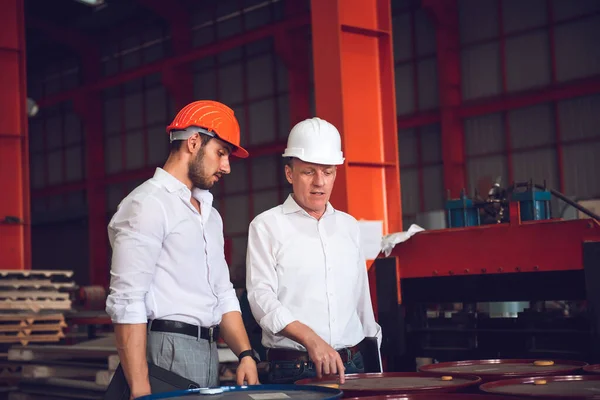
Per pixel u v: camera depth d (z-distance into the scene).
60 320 7.45
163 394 2.20
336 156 3.10
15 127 10.09
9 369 7.13
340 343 3.15
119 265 2.53
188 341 2.64
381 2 7.18
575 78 14.98
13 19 10.18
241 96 20.64
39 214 25.59
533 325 4.02
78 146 25.31
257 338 4.87
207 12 21.38
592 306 3.69
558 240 3.87
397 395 2.19
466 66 16.75
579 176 14.92
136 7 22.42
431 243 4.41
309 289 3.12
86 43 24.17
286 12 19.02
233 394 2.26
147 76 23.09
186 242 2.64
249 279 3.12
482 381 2.51
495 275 4.16
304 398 2.15
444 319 4.43
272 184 19.89
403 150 17.83
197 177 2.67
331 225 3.22
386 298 4.52
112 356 5.60
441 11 16.64
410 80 17.72
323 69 6.90
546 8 15.42
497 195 4.85
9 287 7.63
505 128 16.05
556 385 2.30
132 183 23.55
